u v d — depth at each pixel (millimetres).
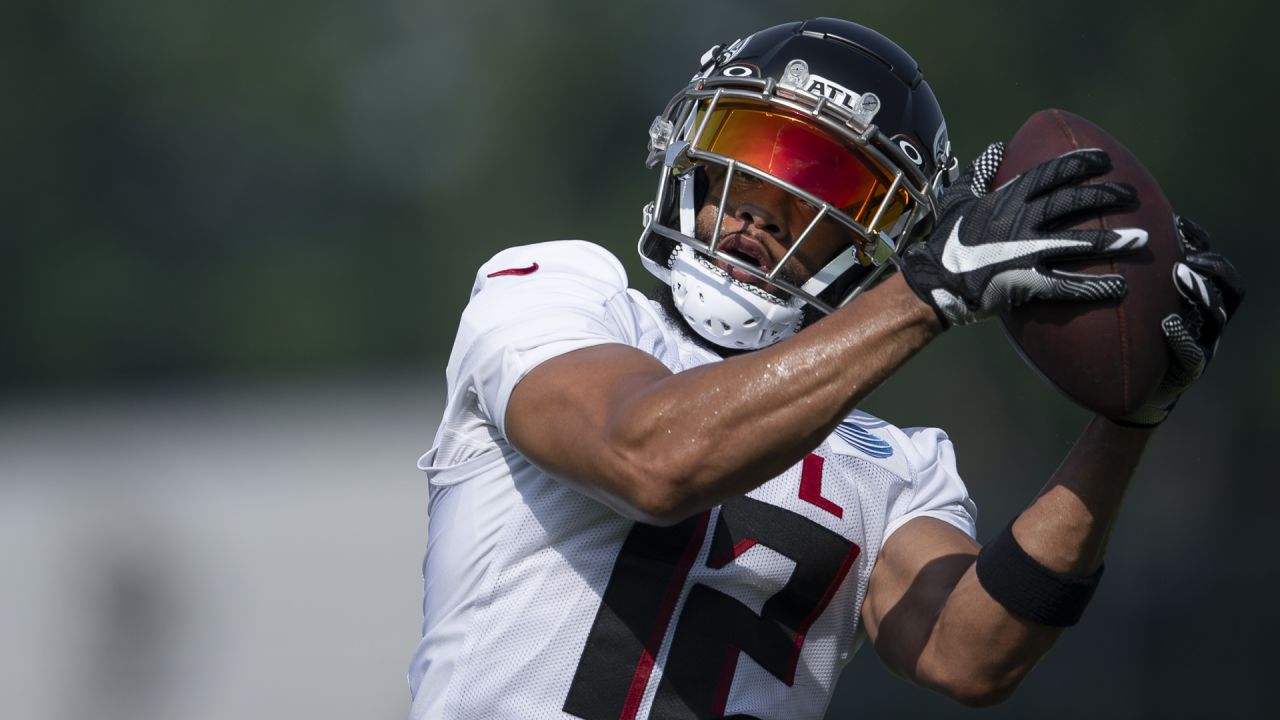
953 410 58562
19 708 26562
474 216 83062
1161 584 41281
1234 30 62000
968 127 65125
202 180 85000
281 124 85688
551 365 7801
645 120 83438
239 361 81062
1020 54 64812
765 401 6953
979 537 53125
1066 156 6988
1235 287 7281
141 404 47250
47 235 80938
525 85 83625
